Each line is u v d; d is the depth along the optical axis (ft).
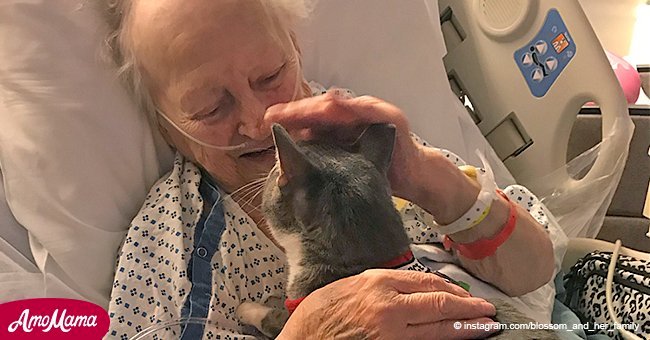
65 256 3.58
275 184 3.19
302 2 4.17
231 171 3.81
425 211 3.88
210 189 3.87
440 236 4.10
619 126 5.05
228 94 3.55
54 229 3.59
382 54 5.12
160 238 3.62
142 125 3.94
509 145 5.84
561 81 5.36
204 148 3.76
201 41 3.39
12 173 3.57
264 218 3.41
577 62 5.23
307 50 4.84
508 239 3.80
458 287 3.21
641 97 7.21
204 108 3.57
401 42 5.15
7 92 3.57
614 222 6.47
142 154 3.96
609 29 8.23
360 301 2.88
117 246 3.79
